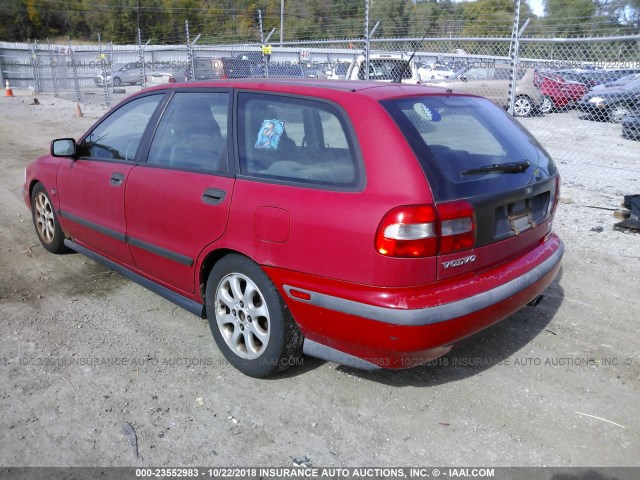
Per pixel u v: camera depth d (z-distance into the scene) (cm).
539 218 349
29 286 475
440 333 278
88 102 2241
